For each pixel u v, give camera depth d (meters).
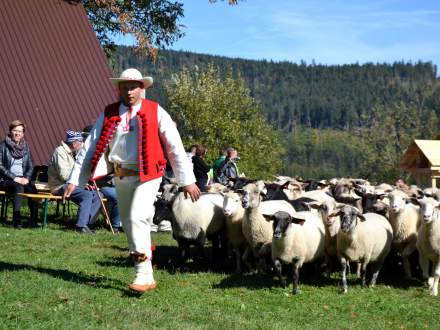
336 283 10.73
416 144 34.66
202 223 11.30
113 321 6.81
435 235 10.30
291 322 7.84
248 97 52.62
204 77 54.12
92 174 7.96
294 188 15.68
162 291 8.52
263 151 50.66
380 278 11.54
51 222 15.78
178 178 8.11
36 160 18.17
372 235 10.26
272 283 10.26
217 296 8.86
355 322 8.19
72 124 19.56
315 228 10.32
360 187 15.52
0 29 20.45
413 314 8.79
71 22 22.23
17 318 6.56
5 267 9.20
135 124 7.85
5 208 16.41
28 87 19.59
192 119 51.12
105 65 21.81
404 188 17.66
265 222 10.81
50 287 7.92
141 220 7.86
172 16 30.98
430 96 190.62
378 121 95.62
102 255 11.43
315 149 171.88
